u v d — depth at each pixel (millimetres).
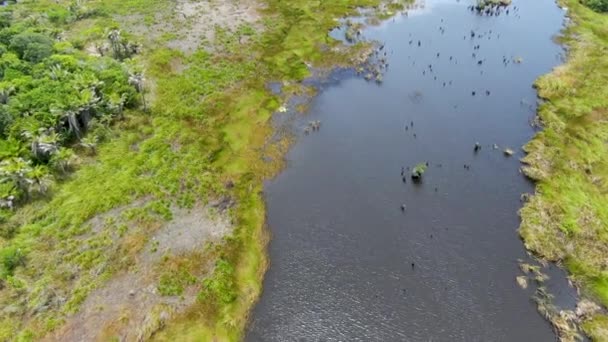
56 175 71625
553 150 77438
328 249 62938
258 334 52719
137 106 88812
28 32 102312
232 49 109688
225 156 78562
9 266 57188
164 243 62188
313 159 78875
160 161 76188
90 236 62594
